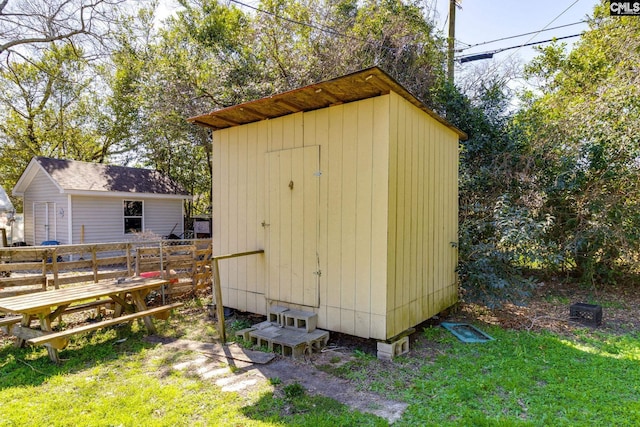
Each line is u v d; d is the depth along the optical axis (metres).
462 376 3.01
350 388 2.83
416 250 4.02
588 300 5.79
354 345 3.81
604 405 2.48
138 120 15.09
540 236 5.63
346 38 9.20
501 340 3.90
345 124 3.70
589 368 3.13
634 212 5.84
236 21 10.98
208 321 4.73
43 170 10.76
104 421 2.34
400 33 8.99
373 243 3.49
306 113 4.01
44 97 15.60
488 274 4.86
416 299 4.02
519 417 2.36
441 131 4.75
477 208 6.06
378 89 3.38
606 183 6.05
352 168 3.64
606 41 7.93
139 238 10.70
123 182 12.05
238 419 2.37
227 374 3.10
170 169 16.22
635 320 4.74
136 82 12.68
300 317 3.83
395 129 3.52
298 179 4.07
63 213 10.84
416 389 2.79
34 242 12.33
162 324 4.58
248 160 4.60
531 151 6.49
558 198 6.36
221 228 4.95
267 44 9.56
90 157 17.50
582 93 7.93
